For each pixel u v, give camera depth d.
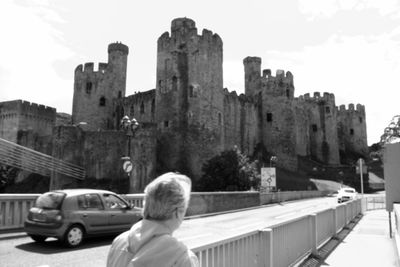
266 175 41.75
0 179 60.50
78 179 52.25
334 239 13.80
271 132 72.19
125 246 2.66
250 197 32.91
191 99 53.72
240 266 6.00
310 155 93.19
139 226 2.72
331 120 96.19
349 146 104.44
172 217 2.72
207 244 4.91
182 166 52.75
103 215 12.45
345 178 80.56
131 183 49.66
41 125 73.75
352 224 18.67
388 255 10.83
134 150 50.53
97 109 70.44
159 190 2.72
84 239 13.03
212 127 54.81
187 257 2.56
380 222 19.48
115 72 73.00
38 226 11.63
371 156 94.69
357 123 105.06
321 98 97.62
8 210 13.73
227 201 28.34
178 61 55.66
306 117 93.12
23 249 11.25
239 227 17.92
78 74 71.62
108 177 52.19
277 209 30.73
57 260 9.84
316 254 10.84
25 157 51.47
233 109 68.56
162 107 55.91
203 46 55.62
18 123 69.94
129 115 68.38
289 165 70.31
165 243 2.55
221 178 46.25
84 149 53.53
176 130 54.06
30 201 14.53
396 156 16.31
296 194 47.38
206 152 53.41
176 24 56.88
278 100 72.50
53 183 51.91
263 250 7.04
